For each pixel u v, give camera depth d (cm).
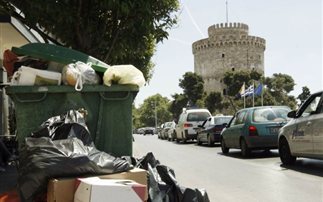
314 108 1058
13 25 1135
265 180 954
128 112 555
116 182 411
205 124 2359
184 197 505
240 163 1302
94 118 545
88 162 430
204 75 9969
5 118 1565
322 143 980
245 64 9806
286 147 1176
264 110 1463
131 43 958
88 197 393
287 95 9206
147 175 490
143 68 2038
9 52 561
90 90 538
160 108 13862
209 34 10031
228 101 8788
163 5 952
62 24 895
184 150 1961
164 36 1003
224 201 751
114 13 901
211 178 1017
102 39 928
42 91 525
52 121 482
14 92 522
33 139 458
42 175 423
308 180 923
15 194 491
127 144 554
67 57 577
